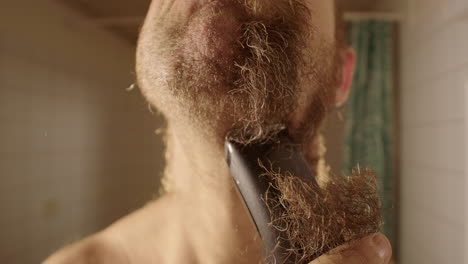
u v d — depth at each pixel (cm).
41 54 137
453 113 102
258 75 29
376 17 145
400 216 148
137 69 38
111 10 120
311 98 35
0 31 119
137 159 173
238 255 39
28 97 132
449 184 105
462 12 95
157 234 49
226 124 31
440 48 110
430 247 119
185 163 42
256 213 26
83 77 159
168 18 31
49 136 142
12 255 123
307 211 25
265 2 29
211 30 29
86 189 163
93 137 168
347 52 58
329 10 40
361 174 28
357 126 141
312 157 39
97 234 58
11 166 124
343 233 26
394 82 153
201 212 41
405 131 145
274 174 27
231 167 29
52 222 143
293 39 30
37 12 134
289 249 25
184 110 31
